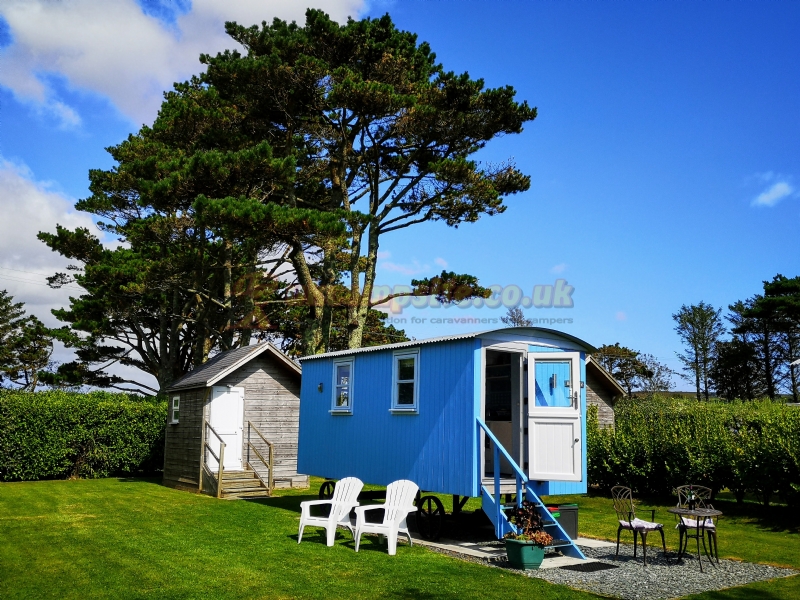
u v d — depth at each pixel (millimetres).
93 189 32156
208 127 25406
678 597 8211
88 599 7816
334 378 15445
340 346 38219
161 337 34000
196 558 10000
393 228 25641
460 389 11617
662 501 17875
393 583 8664
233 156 21031
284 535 12141
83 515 14367
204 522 13484
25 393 23359
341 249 28703
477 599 7934
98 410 23312
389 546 10594
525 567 9773
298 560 9977
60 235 30844
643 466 18375
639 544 12148
